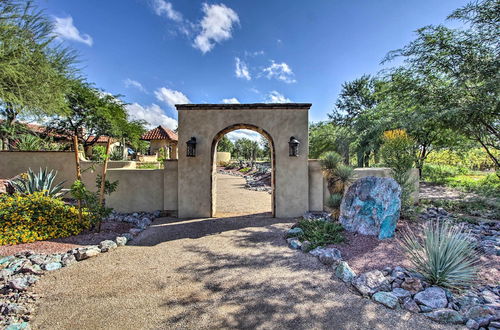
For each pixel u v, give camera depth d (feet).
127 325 9.44
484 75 30.53
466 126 35.01
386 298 10.56
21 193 24.16
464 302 10.04
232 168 118.42
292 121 27.17
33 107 30.30
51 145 57.88
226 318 9.84
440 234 13.30
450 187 47.21
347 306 10.57
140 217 26.58
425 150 57.36
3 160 33.27
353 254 15.46
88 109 62.18
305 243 17.42
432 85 36.70
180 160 27.30
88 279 13.15
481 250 15.38
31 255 15.70
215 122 27.30
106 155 21.15
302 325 9.37
